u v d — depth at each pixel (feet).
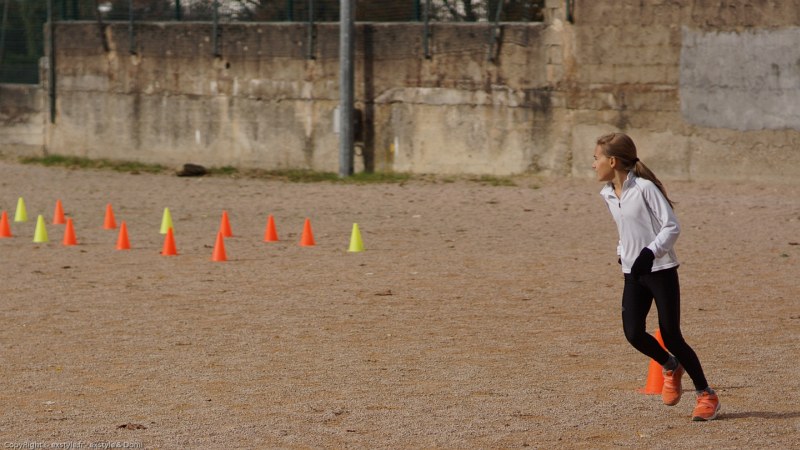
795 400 80.74
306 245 174.60
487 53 273.33
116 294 131.64
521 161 272.51
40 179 292.20
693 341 102.73
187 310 121.19
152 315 118.21
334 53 293.23
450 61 278.46
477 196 243.40
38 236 181.06
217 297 129.49
